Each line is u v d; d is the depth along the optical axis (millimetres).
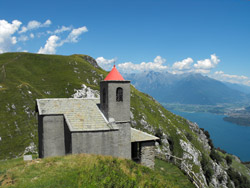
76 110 27766
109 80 27344
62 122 27422
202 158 110812
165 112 153750
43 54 150250
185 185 27250
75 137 24156
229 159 152875
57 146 27297
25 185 15828
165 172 31359
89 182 16938
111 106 27469
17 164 21609
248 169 167625
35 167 19500
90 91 109438
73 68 136875
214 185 98562
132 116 107188
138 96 134875
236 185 121438
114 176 18797
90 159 21500
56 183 16281
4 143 59156
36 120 73500
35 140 63344
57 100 28594
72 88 107000
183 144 109062
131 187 18000
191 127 159000
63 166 19641
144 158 30703
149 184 19875
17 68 119000
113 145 26062
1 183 16297
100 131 25234
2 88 84125
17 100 77875
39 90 98125
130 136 28844
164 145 100312
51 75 121125
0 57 134125
